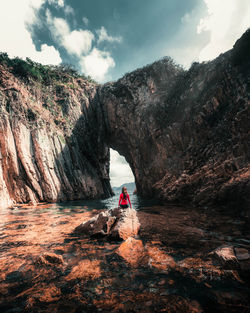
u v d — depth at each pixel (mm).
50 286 2586
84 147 30391
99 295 2340
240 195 6941
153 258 3395
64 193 22672
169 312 1971
